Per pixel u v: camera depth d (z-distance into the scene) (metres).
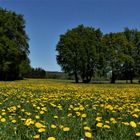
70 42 84.06
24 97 17.52
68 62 83.31
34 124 9.52
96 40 86.06
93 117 11.49
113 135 9.05
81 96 18.02
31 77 104.94
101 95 18.97
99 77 87.81
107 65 85.12
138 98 18.69
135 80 101.50
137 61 88.69
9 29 78.06
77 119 10.72
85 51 83.19
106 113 12.20
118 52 86.31
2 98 17.38
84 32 87.06
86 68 83.12
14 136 8.84
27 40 79.75
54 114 11.82
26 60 79.12
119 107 13.02
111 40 87.25
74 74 83.94
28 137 8.65
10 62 75.31
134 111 11.84
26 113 11.45
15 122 10.08
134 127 9.50
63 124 10.02
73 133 8.98
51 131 9.09
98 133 9.09
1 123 9.95
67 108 13.29
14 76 78.25
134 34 93.44
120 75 87.75
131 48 88.62
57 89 26.17
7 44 74.62
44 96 17.48
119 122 10.13
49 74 107.94
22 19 80.38
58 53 84.81
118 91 24.62
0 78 76.06
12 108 12.24
